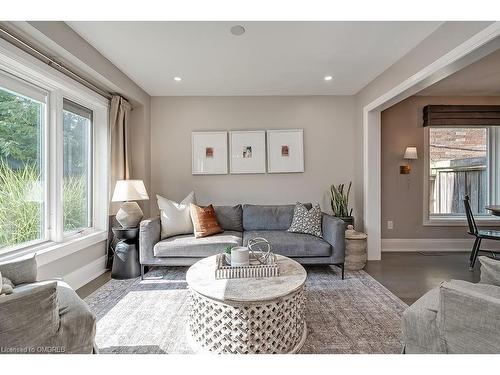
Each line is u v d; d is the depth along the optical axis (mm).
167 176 4125
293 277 1924
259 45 2627
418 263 3602
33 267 1754
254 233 3367
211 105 4129
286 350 1707
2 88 2141
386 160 4270
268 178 4156
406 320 1385
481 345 1040
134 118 3891
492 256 3762
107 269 3338
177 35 2434
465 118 4164
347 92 4062
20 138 2318
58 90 2615
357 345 1792
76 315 1381
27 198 2385
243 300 1611
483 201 4426
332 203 4004
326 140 4168
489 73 3375
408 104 4258
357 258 3314
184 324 2062
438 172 4441
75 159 3064
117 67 3123
